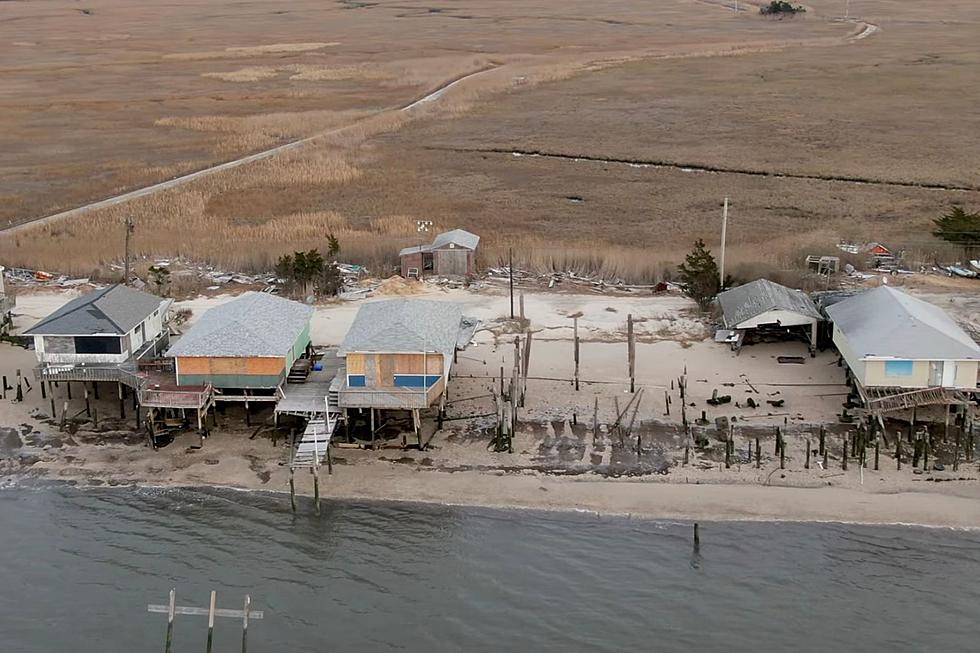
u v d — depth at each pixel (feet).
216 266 233.55
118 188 316.19
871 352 149.18
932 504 132.67
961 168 323.98
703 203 289.94
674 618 115.85
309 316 170.60
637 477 140.56
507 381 169.17
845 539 127.13
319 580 122.72
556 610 117.29
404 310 159.43
